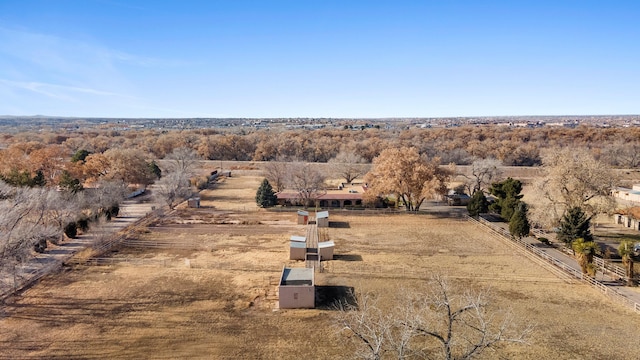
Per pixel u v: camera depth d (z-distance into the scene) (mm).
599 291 35562
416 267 41594
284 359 25188
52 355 25203
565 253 46000
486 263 43094
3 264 34094
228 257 44156
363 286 36406
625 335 28156
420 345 26578
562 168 50531
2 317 29750
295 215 65375
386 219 63375
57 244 48094
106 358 25000
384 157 69812
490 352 26000
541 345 26891
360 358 24266
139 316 30328
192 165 102625
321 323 29672
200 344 26734
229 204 73062
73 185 61062
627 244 41469
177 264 41500
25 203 43969
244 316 30656
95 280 36938
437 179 65250
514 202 58406
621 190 72875
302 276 34375
